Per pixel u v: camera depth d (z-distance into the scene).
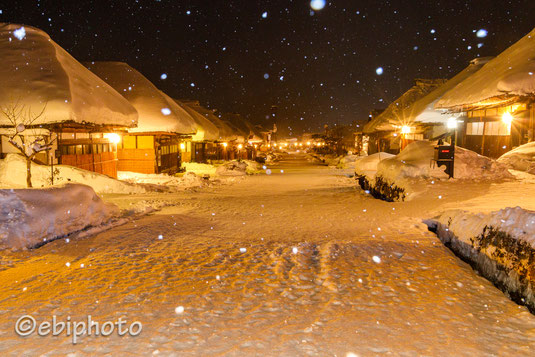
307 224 8.74
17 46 15.56
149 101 24.05
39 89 14.16
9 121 13.70
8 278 4.87
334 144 74.00
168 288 4.41
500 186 10.59
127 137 24.12
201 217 9.86
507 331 3.37
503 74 14.62
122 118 18.38
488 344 3.13
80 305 3.93
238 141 55.47
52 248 6.39
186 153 35.75
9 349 3.04
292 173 32.22
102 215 8.48
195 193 16.81
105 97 17.36
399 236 6.74
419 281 4.59
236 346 3.08
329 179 25.44
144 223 8.58
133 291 4.31
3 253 5.99
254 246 6.52
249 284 4.54
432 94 30.59
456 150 12.98
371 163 19.77
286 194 16.30
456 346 3.09
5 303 4.01
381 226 7.71
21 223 6.48
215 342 3.14
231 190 18.70
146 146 24.25
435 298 4.08
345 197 14.80
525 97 14.28
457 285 4.47
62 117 14.09
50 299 4.10
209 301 4.01
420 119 28.28
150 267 5.26
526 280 3.94
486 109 19.33
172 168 28.36
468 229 5.63
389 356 2.93
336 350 3.02
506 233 4.57
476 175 12.16
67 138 16.23
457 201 9.06
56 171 14.30
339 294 4.18
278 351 3.01
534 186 10.38
